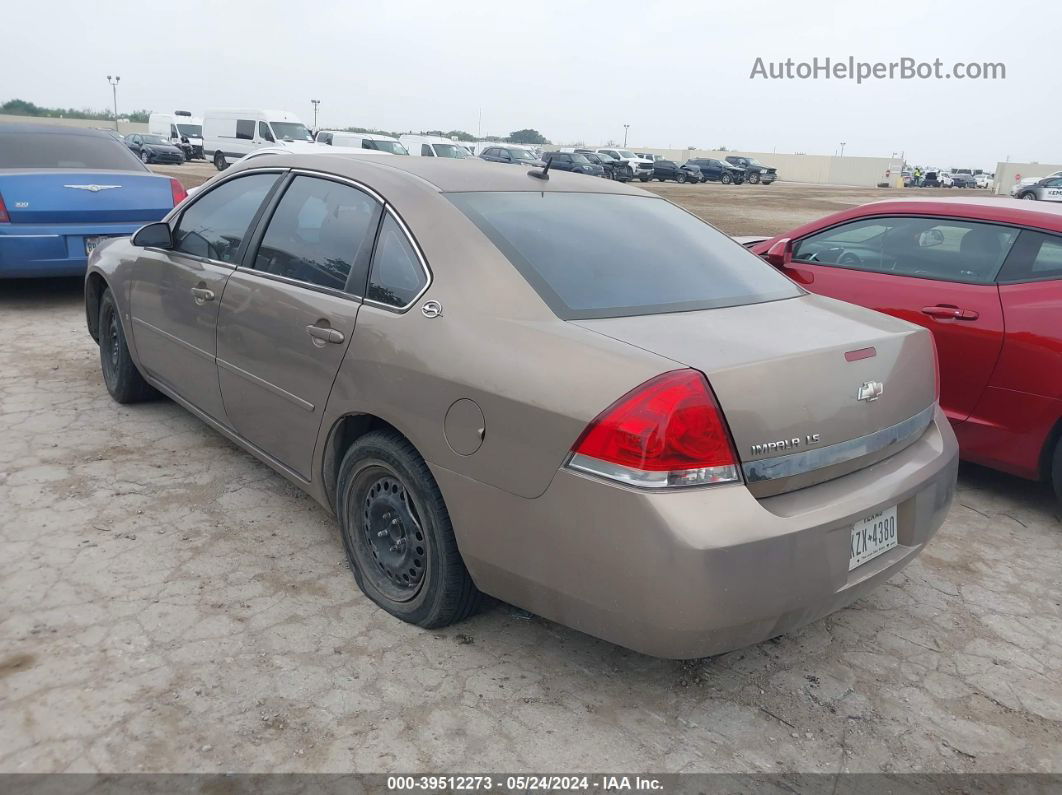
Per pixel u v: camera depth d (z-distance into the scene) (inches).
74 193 265.1
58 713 93.3
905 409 106.5
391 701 99.0
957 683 109.8
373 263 116.0
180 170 1391.5
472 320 101.0
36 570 121.6
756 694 105.0
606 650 111.6
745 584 85.1
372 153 141.0
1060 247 159.0
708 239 133.1
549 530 90.7
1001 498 172.4
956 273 172.2
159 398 197.6
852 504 94.5
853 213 194.4
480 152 1688.0
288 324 125.0
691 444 83.9
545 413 90.0
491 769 89.5
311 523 141.7
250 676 101.7
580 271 108.3
